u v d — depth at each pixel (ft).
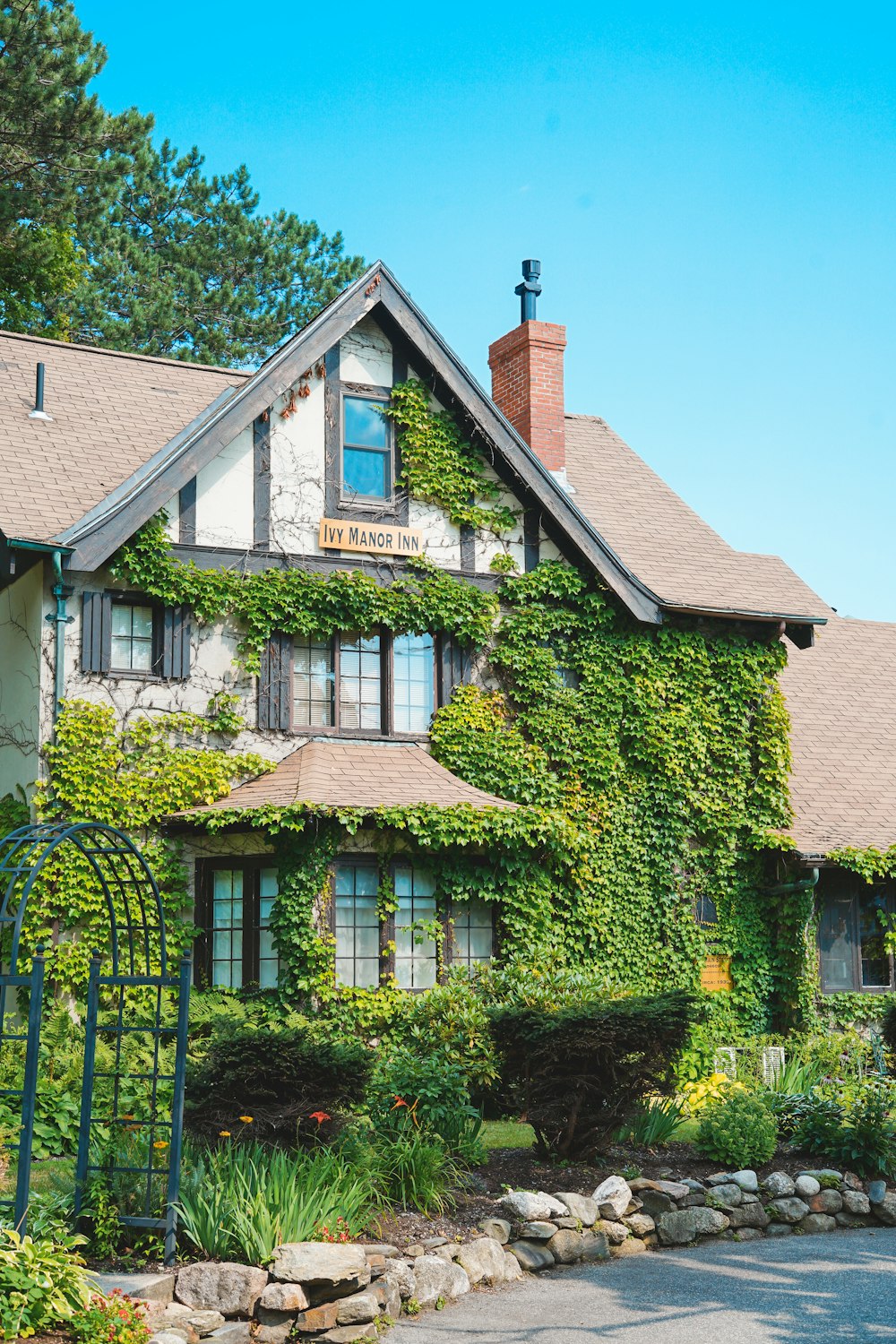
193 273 142.51
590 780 68.90
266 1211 33.24
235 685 62.34
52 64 96.99
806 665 88.17
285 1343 31.17
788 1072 58.44
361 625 64.80
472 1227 38.32
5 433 62.90
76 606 58.90
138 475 62.64
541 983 56.24
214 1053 37.93
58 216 102.58
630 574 69.51
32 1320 27.58
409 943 61.41
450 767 65.87
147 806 59.16
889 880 75.00
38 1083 46.14
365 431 66.85
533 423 78.43
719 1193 42.63
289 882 57.72
